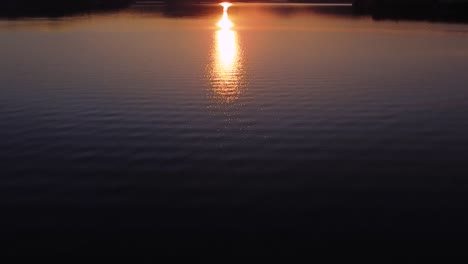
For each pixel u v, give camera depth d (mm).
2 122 13359
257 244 7078
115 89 17953
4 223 7684
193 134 12312
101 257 6727
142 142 11680
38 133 12367
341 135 12258
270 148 11266
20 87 18297
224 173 9766
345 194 8805
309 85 18922
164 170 9914
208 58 27391
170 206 8320
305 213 8062
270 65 24562
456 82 19594
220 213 8055
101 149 11172
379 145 11492
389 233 7383
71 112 14469
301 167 10094
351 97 16672
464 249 6914
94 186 9125
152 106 15266
